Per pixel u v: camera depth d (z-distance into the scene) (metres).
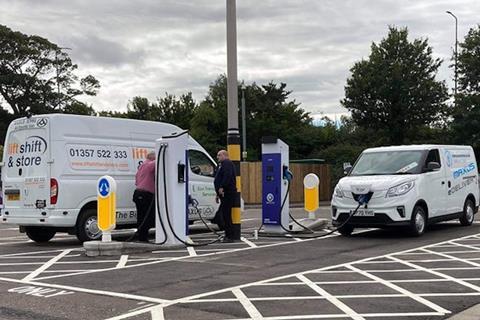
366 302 7.11
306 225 15.12
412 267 9.51
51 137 12.63
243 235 14.40
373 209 13.10
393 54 33.09
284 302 7.09
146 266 9.78
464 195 15.77
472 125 29.70
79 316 6.48
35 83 60.50
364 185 13.26
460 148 15.95
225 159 13.06
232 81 13.06
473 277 8.66
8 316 6.52
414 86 32.38
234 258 10.60
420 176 13.71
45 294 7.62
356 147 35.88
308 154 44.38
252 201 30.75
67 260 10.62
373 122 33.44
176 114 56.19
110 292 7.69
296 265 9.78
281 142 14.32
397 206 13.00
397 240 13.09
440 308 6.82
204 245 12.42
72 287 8.05
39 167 12.75
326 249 11.73
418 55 32.94
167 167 12.02
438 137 32.66
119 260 10.47
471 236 13.70
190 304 7.00
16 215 13.10
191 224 15.89
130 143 13.92
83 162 12.97
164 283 8.27
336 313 6.57
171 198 12.01
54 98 61.34
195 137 44.94
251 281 8.40
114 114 60.09
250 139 46.34
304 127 46.72
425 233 14.45
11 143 13.46
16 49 59.78
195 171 14.92
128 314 6.54
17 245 13.43
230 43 13.04
